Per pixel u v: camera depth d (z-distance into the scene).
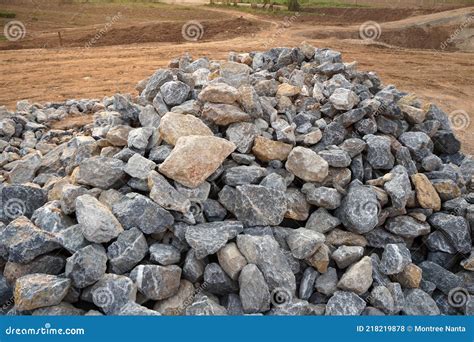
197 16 31.83
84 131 8.83
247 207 5.28
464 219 5.74
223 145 5.59
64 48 21.05
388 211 5.77
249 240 4.92
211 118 6.15
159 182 5.20
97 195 5.45
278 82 7.87
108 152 6.20
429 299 5.16
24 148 8.59
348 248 5.23
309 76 7.96
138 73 16.20
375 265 5.35
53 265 4.89
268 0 38.66
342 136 6.45
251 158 5.87
